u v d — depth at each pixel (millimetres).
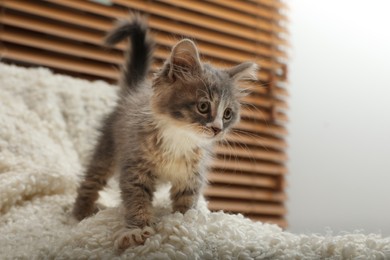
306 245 398
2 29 730
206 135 467
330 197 912
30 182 556
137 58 613
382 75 958
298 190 928
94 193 559
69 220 531
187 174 484
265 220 883
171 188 501
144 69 614
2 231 479
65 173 600
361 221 901
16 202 546
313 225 902
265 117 914
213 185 857
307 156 936
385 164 938
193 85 475
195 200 495
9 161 583
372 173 930
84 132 710
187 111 468
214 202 847
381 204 918
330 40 957
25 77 715
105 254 391
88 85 771
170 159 473
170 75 479
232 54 894
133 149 468
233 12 902
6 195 530
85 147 695
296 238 415
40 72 737
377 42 958
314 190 919
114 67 812
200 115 470
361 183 921
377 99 958
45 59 758
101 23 789
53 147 654
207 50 867
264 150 900
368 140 942
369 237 411
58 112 710
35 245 425
